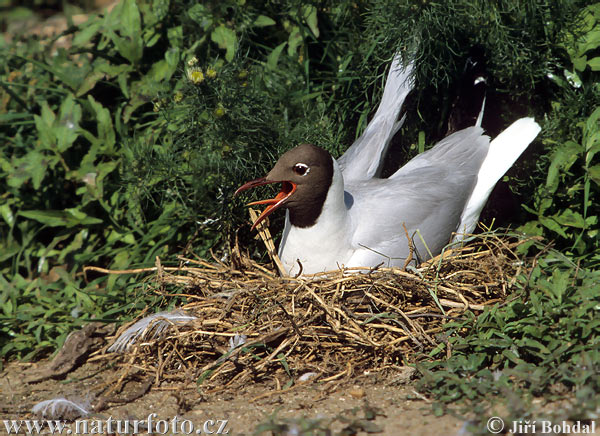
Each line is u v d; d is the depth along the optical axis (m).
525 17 9.02
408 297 7.46
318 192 7.53
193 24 9.80
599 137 8.34
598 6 8.94
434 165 8.63
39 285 9.27
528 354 6.56
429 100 9.65
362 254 7.76
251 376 7.12
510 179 9.22
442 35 9.05
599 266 8.21
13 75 11.40
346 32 10.05
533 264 7.50
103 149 9.72
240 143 8.43
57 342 8.20
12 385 7.55
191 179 8.57
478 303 7.39
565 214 8.61
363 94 9.78
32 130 10.78
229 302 7.41
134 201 9.27
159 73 10.00
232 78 8.53
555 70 9.30
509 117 9.70
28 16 16.02
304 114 9.38
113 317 8.50
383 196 8.08
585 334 6.32
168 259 9.16
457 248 8.02
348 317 7.12
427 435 5.59
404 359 7.05
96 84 10.53
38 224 10.23
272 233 9.24
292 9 9.84
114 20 10.51
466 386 6.10
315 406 6.40
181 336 7.27
